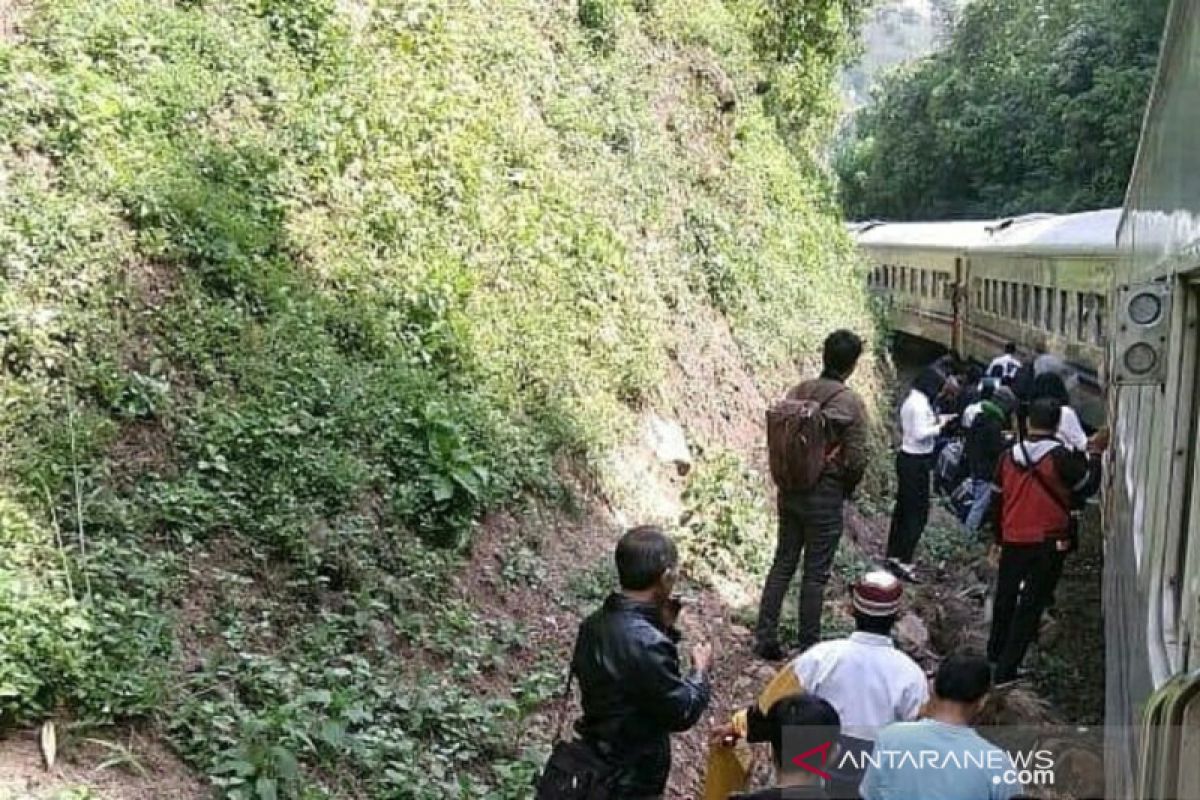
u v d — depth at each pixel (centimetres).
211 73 814
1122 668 492
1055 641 921
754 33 2056
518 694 645
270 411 667
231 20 880
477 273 899
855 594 457
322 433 687
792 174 1892
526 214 987
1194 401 384
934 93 4384
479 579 725
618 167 1227
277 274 741
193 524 593
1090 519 1216
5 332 586
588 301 999
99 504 562
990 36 4356
